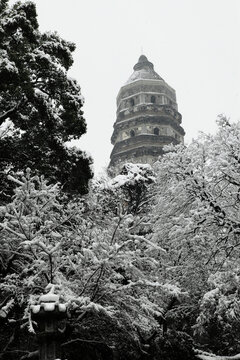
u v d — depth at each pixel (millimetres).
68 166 14898
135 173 24531
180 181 16656
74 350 11633
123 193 23031
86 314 9977
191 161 16891
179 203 17578
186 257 16312
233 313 12961
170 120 50094
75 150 15523
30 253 10383
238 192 15469
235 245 14977
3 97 14766
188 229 15531
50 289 8781
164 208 17953
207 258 15906
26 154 14625
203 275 15945
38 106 14406
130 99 52656
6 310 9250
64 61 15727
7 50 13867
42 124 15078
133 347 11883
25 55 14180
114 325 10703
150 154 46344
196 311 16875
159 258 16531
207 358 14203
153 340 12875
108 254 9477
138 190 23266
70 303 8969
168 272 15977
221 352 16766
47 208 11156
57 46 15359
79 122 15391
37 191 10391
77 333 11242
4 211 10305
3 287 9539
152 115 49875
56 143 14781
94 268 9758
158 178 19125
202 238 15258
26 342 10727
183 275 15945
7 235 10578
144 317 10648
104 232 10727
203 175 16516
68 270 10672
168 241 17141
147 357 12625
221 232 15867
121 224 10359
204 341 17641
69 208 11586
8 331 10523
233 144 15633
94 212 14898
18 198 10453
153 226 17859
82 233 10875
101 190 22109
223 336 16531
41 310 7355
